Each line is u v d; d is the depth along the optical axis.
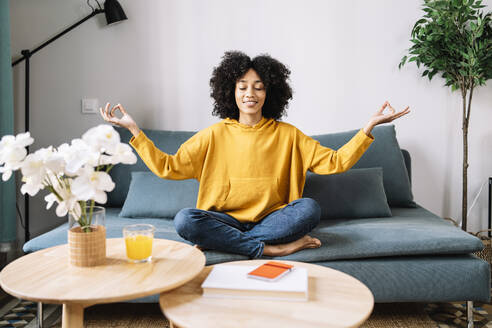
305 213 1.67
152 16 2.75
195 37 2.75
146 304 1.97
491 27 2.53
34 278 1.04
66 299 0.92
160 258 1.20
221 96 2.04
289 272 1.10
